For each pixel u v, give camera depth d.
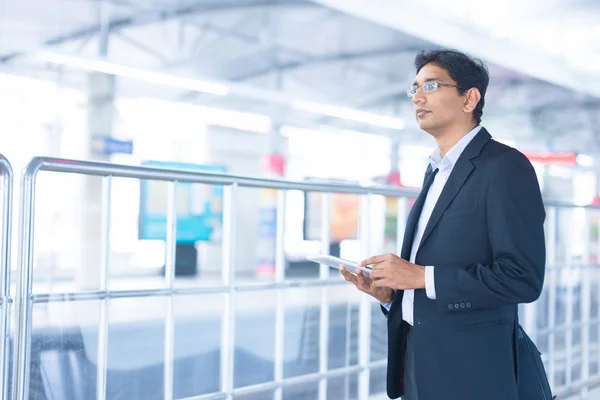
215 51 12.84
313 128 16.14
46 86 12.19
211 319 7.61
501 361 1.64
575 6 10.50
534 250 1.55
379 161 17.45
